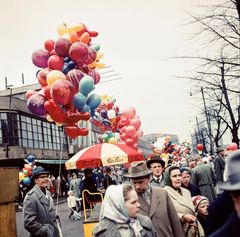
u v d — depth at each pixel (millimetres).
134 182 4582
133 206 3414
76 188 17672
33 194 5332
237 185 1756
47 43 8930
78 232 12992
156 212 4480
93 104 9312
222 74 12266
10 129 39094
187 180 6586
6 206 2818
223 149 11633
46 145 45969
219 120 34062
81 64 8859
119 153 8969
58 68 8750
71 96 8297
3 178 2783
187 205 4930
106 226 3373
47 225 5277
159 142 21344
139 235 3377
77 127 9336
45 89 8531
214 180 10523
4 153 37531
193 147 66688
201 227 4824
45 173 5520
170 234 4418
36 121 44344
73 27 9117
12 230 2852
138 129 14703
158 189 4719
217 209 3551
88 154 9047
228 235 1853
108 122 15742
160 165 6730
